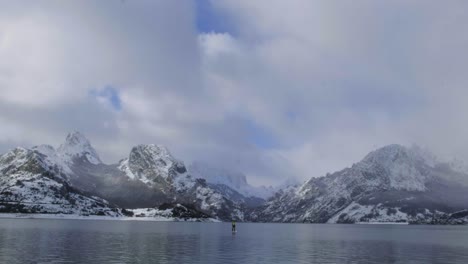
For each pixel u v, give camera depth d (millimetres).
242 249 135250
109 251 116250
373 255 120188
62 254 105188
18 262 88750
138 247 132875
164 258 103062
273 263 96062
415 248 150875
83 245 134000
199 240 180500
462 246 163125
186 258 104375
